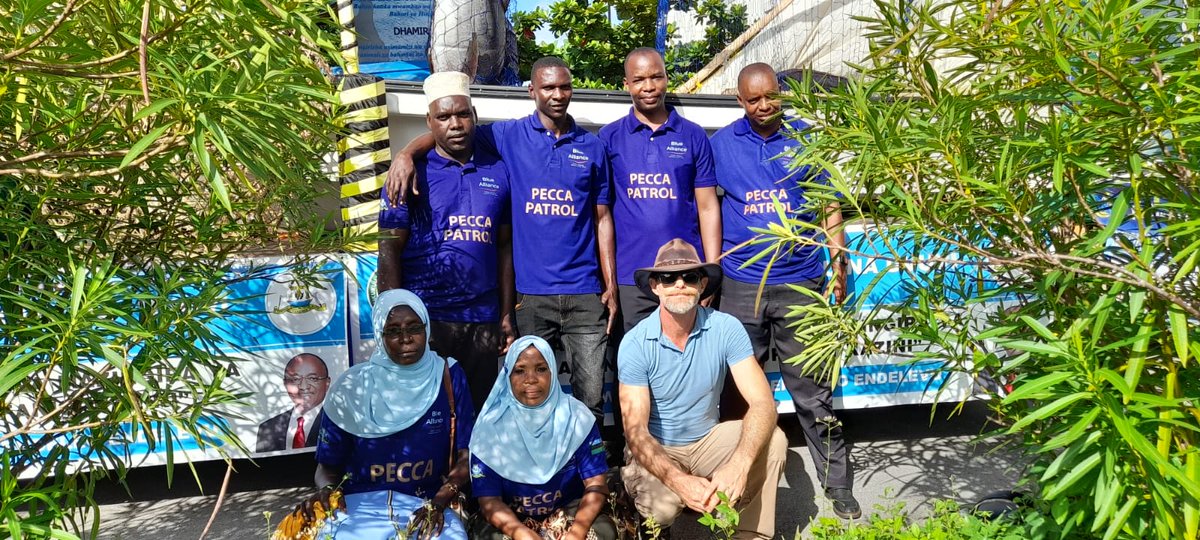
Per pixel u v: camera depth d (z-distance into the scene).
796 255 3.97
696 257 3.33
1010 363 2.15
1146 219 2.04
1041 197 2.12
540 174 3.79
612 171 4.07
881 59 2.60
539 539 2.91
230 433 2.23
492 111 4.27
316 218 3.26
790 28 5.87
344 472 3.15
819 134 2.72
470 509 3.34
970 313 2.60
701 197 4.11
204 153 1.62
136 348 2.53
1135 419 1.79
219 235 2.70
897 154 2.11
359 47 5.06
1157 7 1.79
